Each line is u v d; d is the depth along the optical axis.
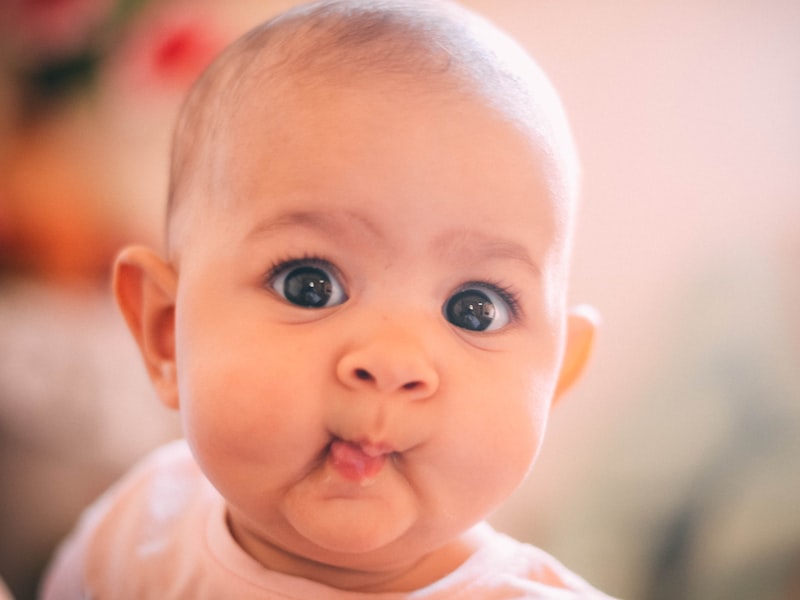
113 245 1.71
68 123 1.80
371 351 0.51
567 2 1.54
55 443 1.52
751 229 1.46
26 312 1.62
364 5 0.59
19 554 1.46
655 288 1.51
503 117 0.55
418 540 0.56
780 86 1.48
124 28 1.75
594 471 1.37
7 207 1.73
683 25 1.51
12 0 1.84
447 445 0.53
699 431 1.27
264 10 1.69
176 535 0.76
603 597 0.65
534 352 0.58
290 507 0.54
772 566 1.14
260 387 0.53
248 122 0.56
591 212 1.54
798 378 1.28
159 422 1.51
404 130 0.52
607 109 1.54
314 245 0.54
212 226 0.58
